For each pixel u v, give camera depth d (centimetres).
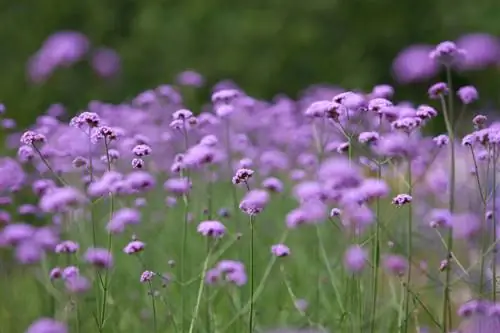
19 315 525
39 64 912
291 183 717
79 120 427
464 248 532
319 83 1623
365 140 429
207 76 1564
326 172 405
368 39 1716
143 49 1575
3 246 531
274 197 656
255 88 1594
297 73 1634
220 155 520
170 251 583
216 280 462
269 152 714
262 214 638
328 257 553
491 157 467
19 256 491
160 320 495
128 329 508
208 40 1606
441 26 1761
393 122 443
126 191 451
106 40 1598
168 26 1600
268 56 1616
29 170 656
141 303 539
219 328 472
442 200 623
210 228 407
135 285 556
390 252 489
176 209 652
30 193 633
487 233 491
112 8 1634
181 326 436
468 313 412
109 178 404
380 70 1703
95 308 491
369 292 450
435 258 555
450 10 1764
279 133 787
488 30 1742
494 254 423
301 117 873
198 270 509
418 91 1670
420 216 615
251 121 745
